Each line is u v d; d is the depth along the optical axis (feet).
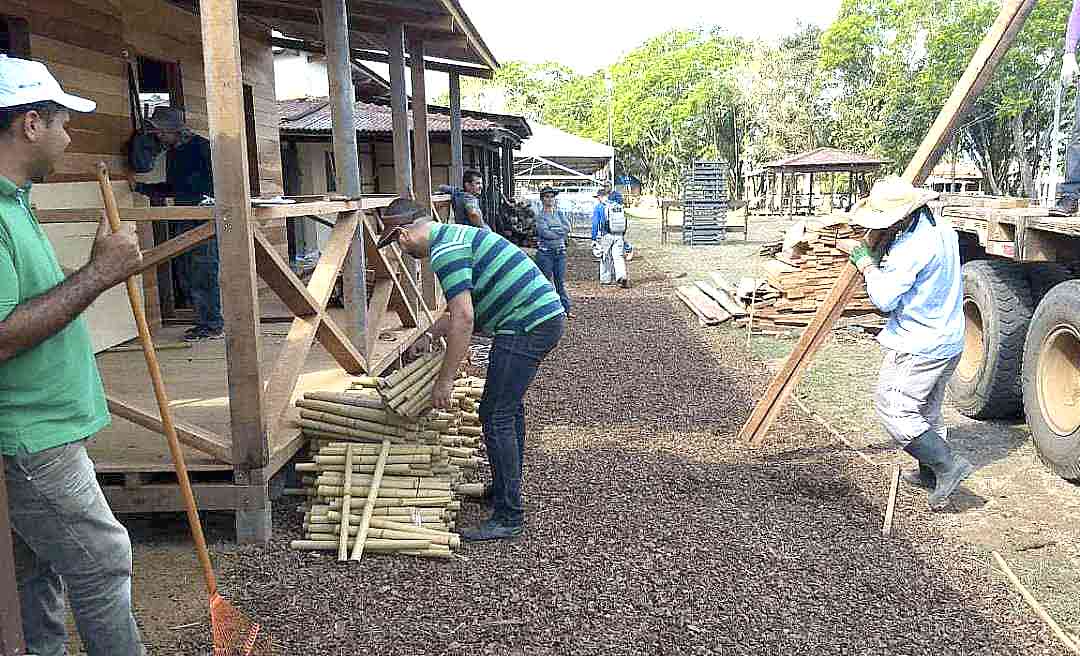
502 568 13.05
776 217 143.54
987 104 110.11
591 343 32.65
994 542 14.05
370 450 14.34
